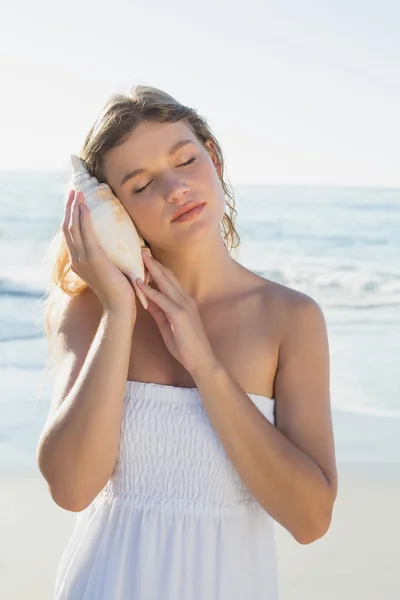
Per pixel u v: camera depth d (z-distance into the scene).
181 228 2.42
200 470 2.42
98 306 2.65
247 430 2.31
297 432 2.46
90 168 2.54
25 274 16.58
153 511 2.43
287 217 20.34
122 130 2.43
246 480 2.34
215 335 2.57
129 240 2.44
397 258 18.95
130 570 2.41
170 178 2.41
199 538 2.40
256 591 2.45
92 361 2.39
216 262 2.60
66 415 2.37
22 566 5.38
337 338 14.12
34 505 6.48
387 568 5.42
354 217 19.98
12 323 14.15
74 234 2.43
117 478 2.48
